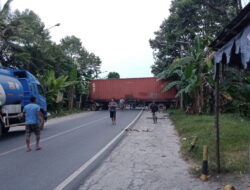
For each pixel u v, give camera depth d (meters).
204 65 19.38
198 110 20.05
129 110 34.44
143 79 34.69
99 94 36.38
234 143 8.52
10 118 12.65
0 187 5.41
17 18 28.12
